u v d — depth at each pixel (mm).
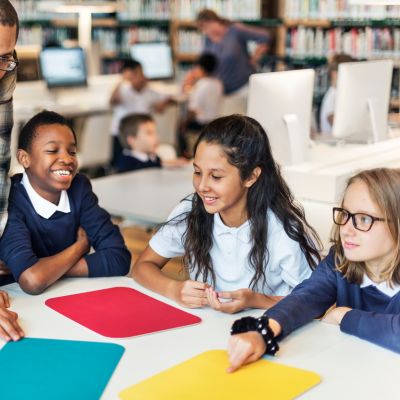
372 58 6066
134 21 8352
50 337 1426
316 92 5992
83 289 1774
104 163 5727
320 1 6512
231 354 1311
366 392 1198
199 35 8055
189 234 1812
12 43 1600
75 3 6660
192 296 1626
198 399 1146
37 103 6137
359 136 3418
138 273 1826
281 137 2828
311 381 1228
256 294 1646
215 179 1637
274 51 7121
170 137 6617
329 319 1540
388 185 1492
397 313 1545
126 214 2984
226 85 6938
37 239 1905
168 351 1362
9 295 1722
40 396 1146
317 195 2459
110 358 1311
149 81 7516
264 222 1742
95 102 6508
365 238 1499
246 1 7277
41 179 1862
